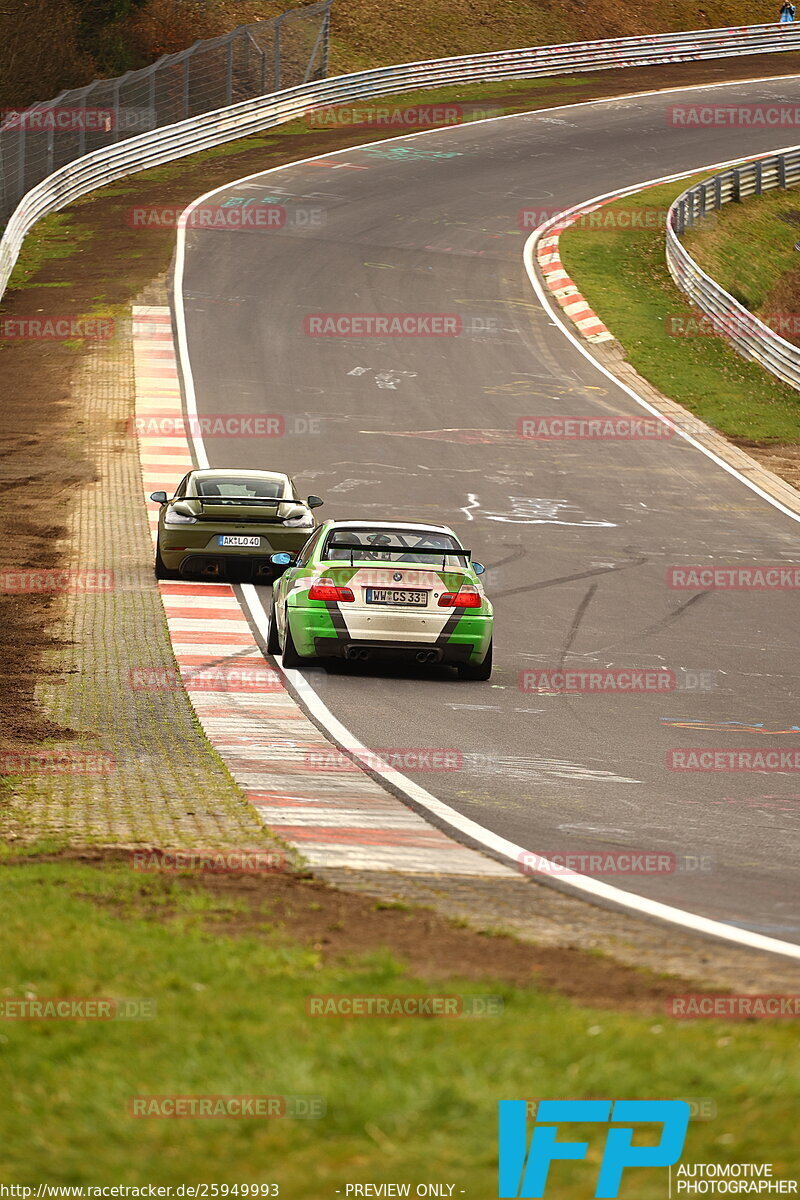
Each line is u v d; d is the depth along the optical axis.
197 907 23.78
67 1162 13.71
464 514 87.19
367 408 111.94
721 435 112.25
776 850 31.61
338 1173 13.34
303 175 187.25
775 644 62.00
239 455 98.56
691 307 144.88
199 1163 13.61
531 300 143.25
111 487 90.00
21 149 169.00
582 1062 15.59
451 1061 15.64
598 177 190.50
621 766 40.91
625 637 61.91
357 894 25.42
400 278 147.25
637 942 22.94
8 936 21.17
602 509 90.44
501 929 23.19
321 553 52.94
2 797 34.22
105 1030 17.22
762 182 191.25
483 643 52.09
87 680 49.72
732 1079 15.05
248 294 140.25
